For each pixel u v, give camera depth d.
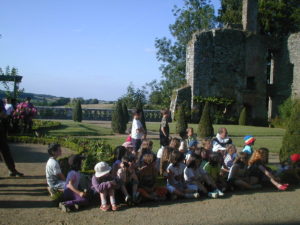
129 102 45.47
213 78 31.06
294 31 38.19
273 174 7.95
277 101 33.66
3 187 6.91
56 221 5.22
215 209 6.04
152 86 50.56
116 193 6.39
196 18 44.88
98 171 6.20
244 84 31.77
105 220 5.36
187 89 30.77
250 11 32.28
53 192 6.36
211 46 31.08
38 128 17.27
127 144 8.04
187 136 11.64
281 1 38.31
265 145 14.92
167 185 6.89
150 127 23.42
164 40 48.97
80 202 5.92
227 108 31.25
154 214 5.71
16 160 9.80
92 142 11.98
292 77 31.72
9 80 22.66
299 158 8.25
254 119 31.22
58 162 7.09
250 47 31.89
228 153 8.41
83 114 31.12
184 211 5.91
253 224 5.25
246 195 7.07
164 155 7.97
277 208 6.14
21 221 5.15
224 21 42.78
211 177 7.26
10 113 14.33
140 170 6.74
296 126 9.55
